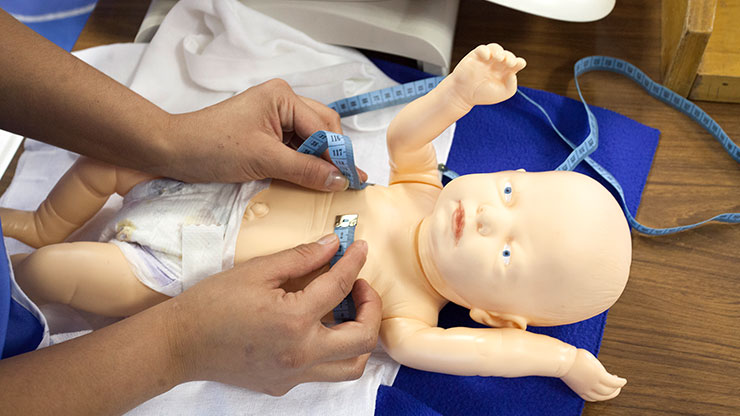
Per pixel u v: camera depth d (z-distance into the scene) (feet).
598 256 3.01
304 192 3.62
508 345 3.29
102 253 3.34
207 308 2.68
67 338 3.74
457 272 3.20
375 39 4.67
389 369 3.77
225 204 3.49
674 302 3.97
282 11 4.67
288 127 3.63
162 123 3.20
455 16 4.76
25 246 4.13
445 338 3.34
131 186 3.66
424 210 3.67
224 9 4.53
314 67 4.68
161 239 3.41
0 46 2.83
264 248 3.47
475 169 4.50
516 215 3.11
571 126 4.57
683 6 4.25
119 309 3.49
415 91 4.51
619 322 3.95
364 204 3.62
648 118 4.61
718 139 4.43
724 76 4.35
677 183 4.34
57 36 5.30
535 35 4.95
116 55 4.91
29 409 2.33
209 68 4.62
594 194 3.10
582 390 3.50
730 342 3.83
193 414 3.49
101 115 3.07
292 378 2.97
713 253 4.08
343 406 3.47
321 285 2.82
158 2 4.99
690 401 3.71
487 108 4.68
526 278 3.08
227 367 2.79
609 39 4.88
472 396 3.76
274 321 2.68
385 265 3.54
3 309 2.44
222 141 3.25
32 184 4.49
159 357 2.64
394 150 3.61
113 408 2.55
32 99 2.96
